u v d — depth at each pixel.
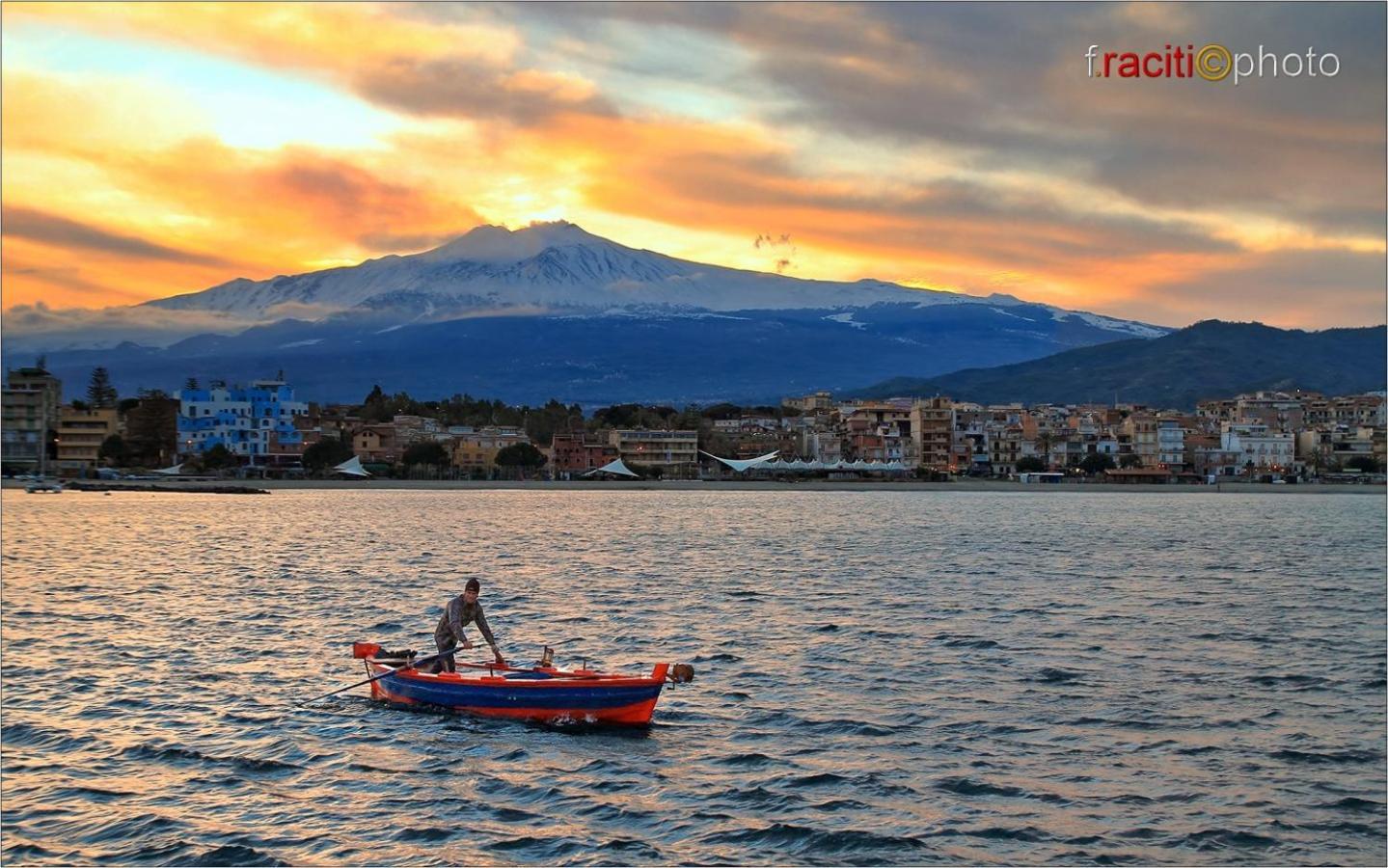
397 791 30.05
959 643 51.06
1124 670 45.44
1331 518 162.25
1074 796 30.33
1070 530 129.75
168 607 61.00
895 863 26.17
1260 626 57.41
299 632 53.00
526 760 32.53
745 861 26.14
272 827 27.64
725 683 42.16
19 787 30.08
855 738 34.97
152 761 32.19
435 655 37.91
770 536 116.44
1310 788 31.11
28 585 70.25
